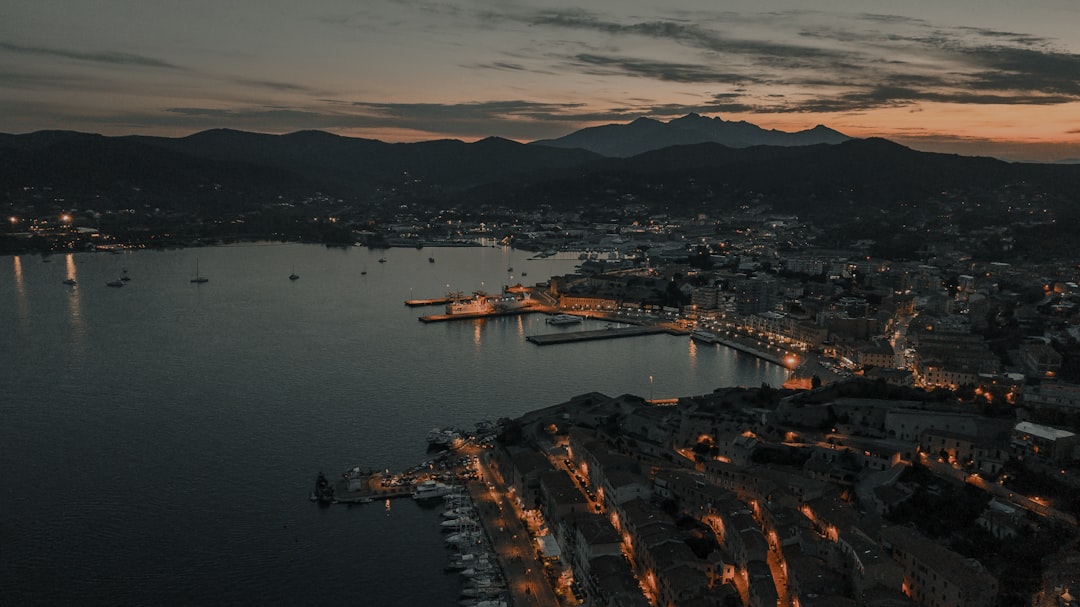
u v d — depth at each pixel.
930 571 184.75
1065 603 179.75
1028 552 194.38
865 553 190.88
